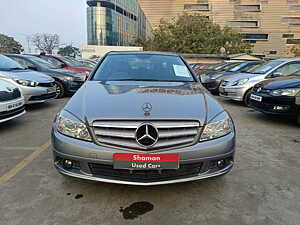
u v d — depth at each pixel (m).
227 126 2.02
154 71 3.11
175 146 1.82
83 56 45.12
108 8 59.97
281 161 2.86
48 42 47.88
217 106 2.17
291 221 1.77
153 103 2.01
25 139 3.51
